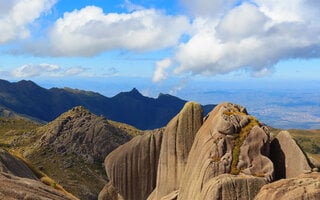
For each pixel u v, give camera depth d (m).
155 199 78.44
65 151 179.00
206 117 75.69
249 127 59.28
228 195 50.78
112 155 92.94
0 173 66.19
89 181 162.38
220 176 53.34
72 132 187.50
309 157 58.41
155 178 88.25
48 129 196.25
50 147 182.12
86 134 186.00
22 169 88.62
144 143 89.31
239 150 56.78
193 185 58.38
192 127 75.31
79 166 170.25
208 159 56.91
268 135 58.19
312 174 49.88
